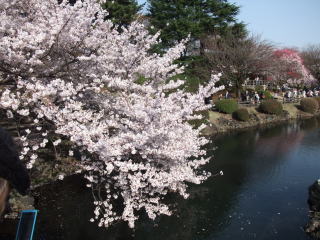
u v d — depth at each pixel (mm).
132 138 6719
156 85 9336
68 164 10242
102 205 8273
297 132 20875
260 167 13008
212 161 13820
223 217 8406
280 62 28797
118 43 8570
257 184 10969
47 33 6906
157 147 7102
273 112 25297
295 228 7961
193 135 8977
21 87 6680
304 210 8969
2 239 6438
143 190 7930
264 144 17297
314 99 29578
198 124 18203
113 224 7621
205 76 25078
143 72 8672
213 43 26109
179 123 8336
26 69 7227
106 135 7184
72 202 8562
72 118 6809
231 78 25906
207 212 8633
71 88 6684
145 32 8562
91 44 7773
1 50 6496
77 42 7520
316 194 9297
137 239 7203
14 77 7207
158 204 7918
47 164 10086
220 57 25828
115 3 19156
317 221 7934
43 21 7070
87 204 8477
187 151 8023
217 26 27922
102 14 8062
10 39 6438
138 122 7441
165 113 7133
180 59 27156
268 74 28016
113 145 6668
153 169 7082
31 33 6711
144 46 8562
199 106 8180
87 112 7512
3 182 1328
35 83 7051
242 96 28984
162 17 26422
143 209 8367
